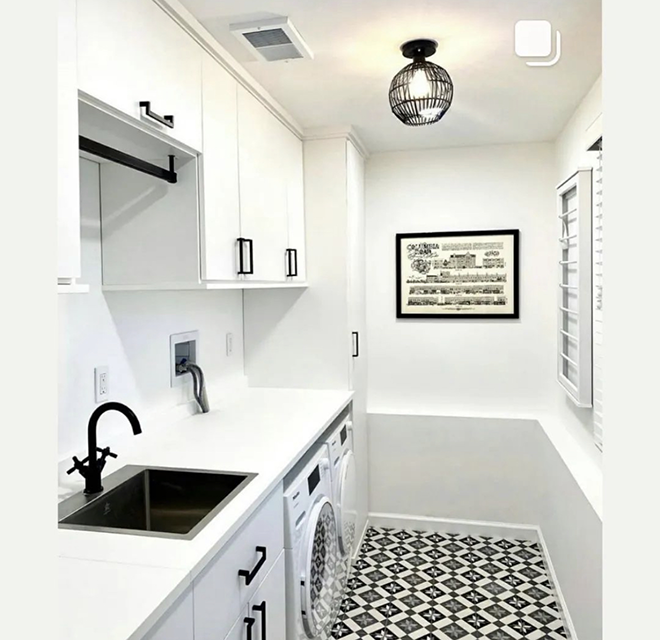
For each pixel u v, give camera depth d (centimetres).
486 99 268
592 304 256
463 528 361
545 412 357
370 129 319
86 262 197
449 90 207
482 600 284
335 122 303
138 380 226
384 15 185
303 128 312
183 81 183
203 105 197
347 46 209
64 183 125
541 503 340
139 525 184
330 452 257
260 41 198
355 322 334
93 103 141
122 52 150
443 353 370
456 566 319
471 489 360
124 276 203
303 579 202
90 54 137
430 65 203
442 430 362
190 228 197
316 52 214
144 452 206
